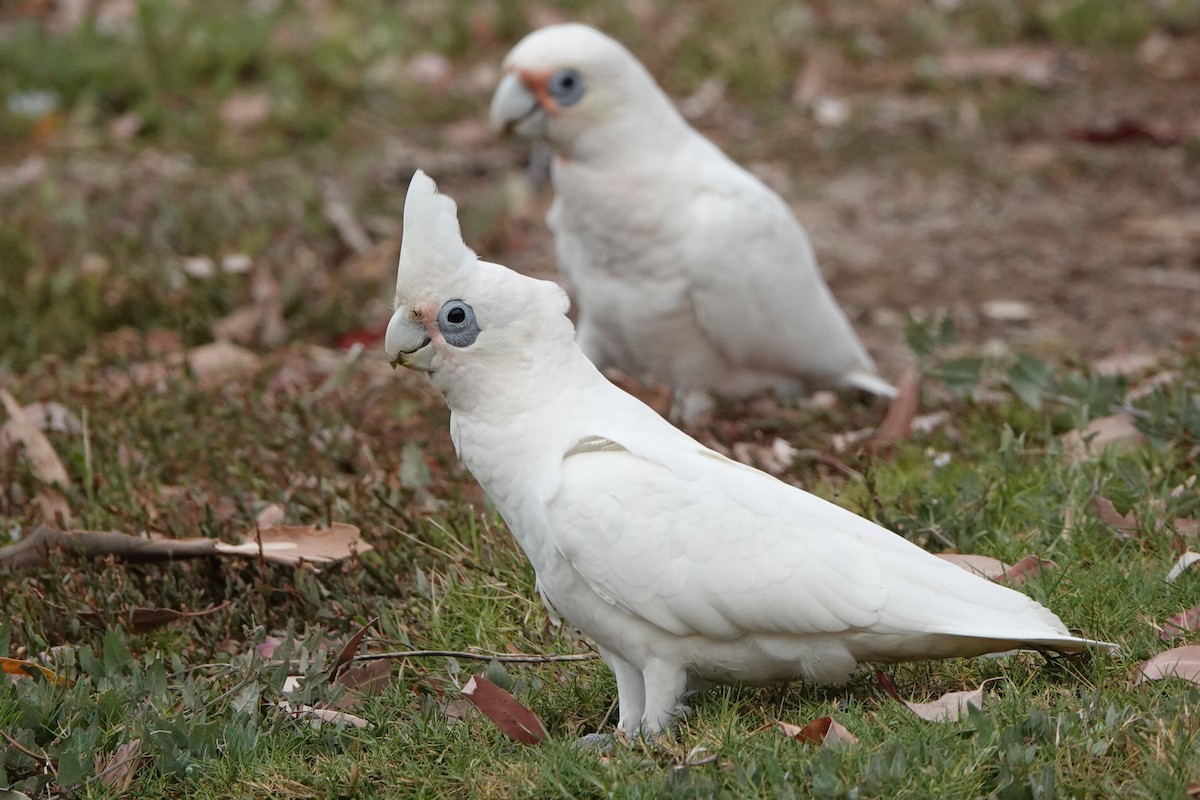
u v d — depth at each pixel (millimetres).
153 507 9195
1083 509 8211
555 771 5965
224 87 19875
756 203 10516
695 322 10703
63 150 18234
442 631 7699
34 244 14125
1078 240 15836
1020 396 9914
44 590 8172
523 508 6398
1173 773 5605
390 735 6602
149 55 20328
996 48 21047
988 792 5703
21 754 6406
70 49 20406
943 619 6020
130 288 13133
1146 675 6434
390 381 11484
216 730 6547
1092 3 21703
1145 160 17812
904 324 13969
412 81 20422
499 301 6250
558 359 6395
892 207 16922
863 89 20094
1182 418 9094
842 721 6172
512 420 6352
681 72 20234
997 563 7605
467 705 6945
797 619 6082
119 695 6836
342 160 17969
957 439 9828
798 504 6246
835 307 11352
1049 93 19812
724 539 6113
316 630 7469
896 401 10016
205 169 17719
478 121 19266
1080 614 7051
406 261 6266
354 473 9930
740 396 11234
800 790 5680
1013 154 18109
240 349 12172
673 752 6020
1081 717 6051
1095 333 13445
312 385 11102
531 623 7715
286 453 9977
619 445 6297
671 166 10406
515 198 16719
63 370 11797
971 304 14367
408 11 22422
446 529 8633
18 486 9820
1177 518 8117
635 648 6352
